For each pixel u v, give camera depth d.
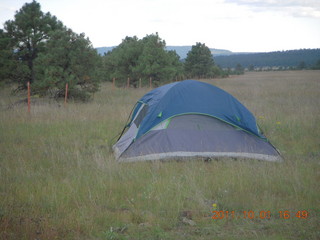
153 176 6.49
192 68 45.91
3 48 19.17
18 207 5.06
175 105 8.02
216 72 50.78
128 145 7.80
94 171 6.77
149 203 5.38
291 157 8.25
